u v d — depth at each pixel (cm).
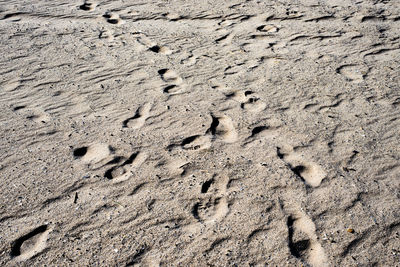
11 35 384
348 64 314
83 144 220
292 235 160
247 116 245
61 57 335
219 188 187
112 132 230
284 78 292
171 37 383
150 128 234
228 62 324
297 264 148
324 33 384
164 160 206
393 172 193
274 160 205
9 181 190
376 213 169
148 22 427
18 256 152
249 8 465
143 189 186
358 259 149
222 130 233
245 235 160
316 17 429
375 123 233
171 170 199
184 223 167
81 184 189
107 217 169
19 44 362
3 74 302
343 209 172
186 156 209
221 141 222
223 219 169
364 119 238
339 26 402
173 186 188
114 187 187
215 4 483
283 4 479
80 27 411
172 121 241
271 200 178
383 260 149
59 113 250
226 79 294
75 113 251
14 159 207
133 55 340
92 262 149
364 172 194
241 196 181
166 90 280
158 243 157
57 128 234
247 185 188
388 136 221
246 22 421
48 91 278
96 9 469
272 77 295
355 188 184
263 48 351
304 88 277
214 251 154
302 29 397
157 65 320
